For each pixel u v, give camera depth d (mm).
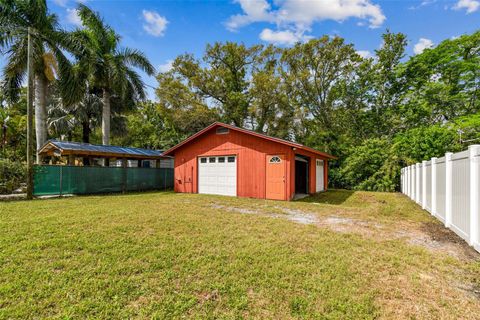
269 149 10445
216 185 11961
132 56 15156
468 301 2520
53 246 3842
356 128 20547
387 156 15031
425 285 2820
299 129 21875
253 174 10805
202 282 2830
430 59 18219
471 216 4113
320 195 12203
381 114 19906
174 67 21203
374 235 4777
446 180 5449
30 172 9398
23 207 7316
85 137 16859
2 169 10430
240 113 21797
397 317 2258
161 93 19969
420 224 5750
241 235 4609
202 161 12508
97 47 13922
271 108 21531
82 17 13859
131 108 16453
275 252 3742
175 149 13242
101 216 6020
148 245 3984
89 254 3561
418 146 13750
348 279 2932
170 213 6543
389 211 7391
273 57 22688
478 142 14148
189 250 3781
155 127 26188
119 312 2283
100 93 16562
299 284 2797
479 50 17031
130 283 2781
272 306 2406
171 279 2898
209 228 5066
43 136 12117
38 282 2762
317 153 12320
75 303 2408
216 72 21484
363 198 10922
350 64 20750
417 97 18297
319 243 4199
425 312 2332
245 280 2881
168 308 2352
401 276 3029
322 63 21188
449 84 17969
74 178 11430
